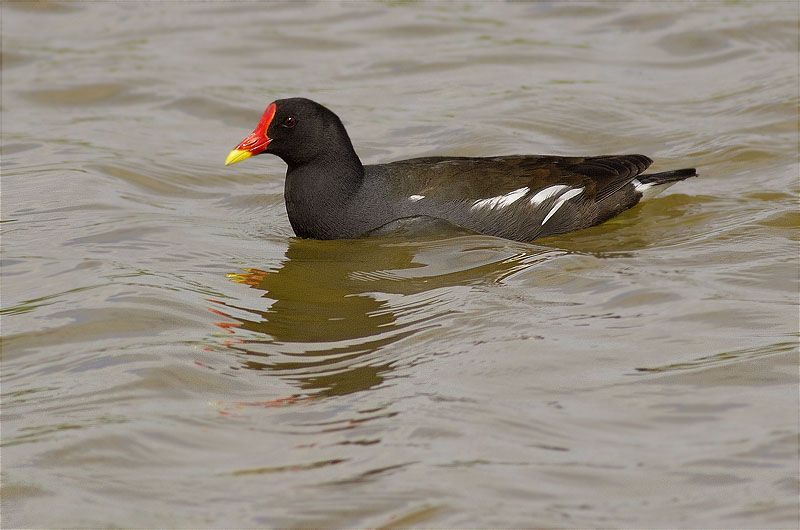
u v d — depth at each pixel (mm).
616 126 18656
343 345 10758
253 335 11078
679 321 11008
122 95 20656
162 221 15047
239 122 19609
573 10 24516
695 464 8289
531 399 9398
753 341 10469
